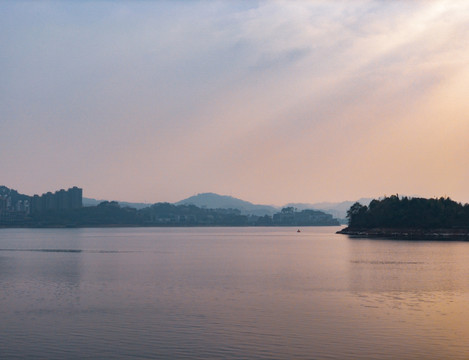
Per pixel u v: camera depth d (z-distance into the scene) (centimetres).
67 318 6019
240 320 5906
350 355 4609
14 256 17412
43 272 11400
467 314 6191
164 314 6244
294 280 9631
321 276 10319
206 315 6178
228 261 14512
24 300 7300
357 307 6681
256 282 9325
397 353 4659
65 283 9294
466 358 4522
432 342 4981
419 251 18538
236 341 5038
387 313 6272
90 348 4831
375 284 8975
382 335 5228
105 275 10644
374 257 15738
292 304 6912
